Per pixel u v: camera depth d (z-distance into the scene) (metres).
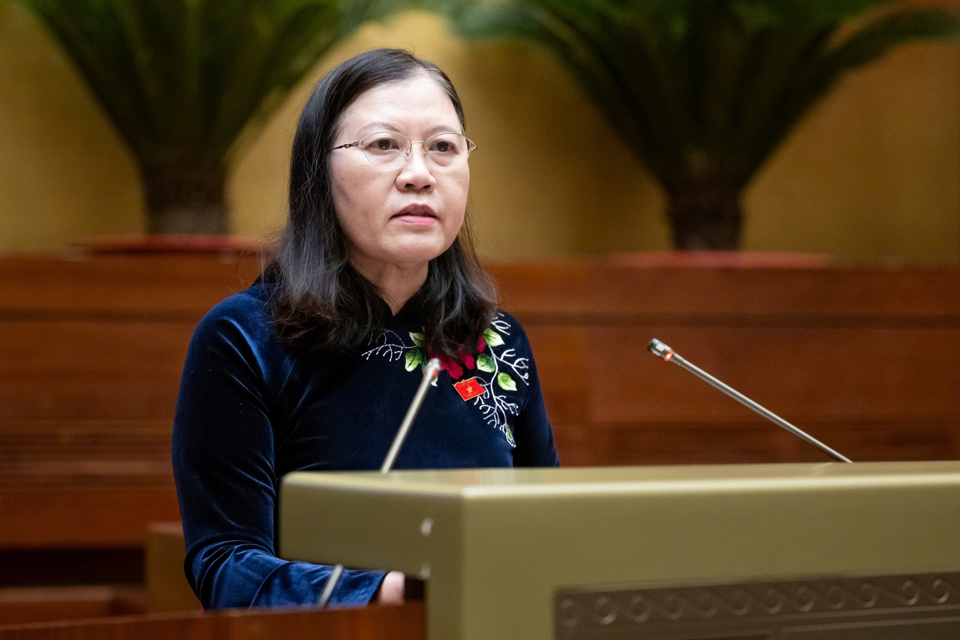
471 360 2.99
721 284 6.87
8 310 6.16
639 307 6.79
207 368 2.68
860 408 6.99
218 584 2.34
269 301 2.82
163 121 6.38
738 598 1.58
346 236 2.90
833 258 8.68
